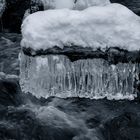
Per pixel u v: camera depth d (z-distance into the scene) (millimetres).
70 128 4363
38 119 4457
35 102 4684
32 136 4258
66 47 3957
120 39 3910
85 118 4461
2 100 4855
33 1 5953
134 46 3896
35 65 4121
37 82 4258
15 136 4250
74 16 3980
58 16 4008
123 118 4336
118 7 4086
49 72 4129
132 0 9281
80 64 4055
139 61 3986
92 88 4215
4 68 6164
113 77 4129
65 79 4172
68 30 3947
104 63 4031
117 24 3939
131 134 4215
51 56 4020
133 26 3949
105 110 4402
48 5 4652
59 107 4566
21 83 4445
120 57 3943
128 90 4250
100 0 4531
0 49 6910
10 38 7379
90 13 3982
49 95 4305
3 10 7367
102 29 3928
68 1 4570
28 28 4004
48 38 3949
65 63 4062
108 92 4242
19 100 4785
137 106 4328
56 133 4297
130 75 4129
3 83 5105
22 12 7441
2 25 7574
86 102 4371
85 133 4332
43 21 4012
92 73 4113
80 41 3936
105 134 4312
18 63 6305
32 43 3953
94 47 3932
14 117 4527
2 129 4316
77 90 4234
